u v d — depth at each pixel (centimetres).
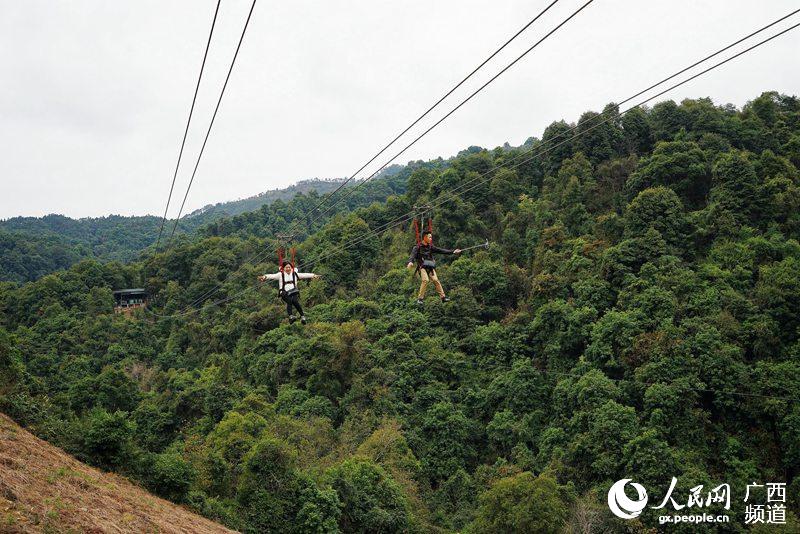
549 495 3266
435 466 4456
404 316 5853
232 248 9638
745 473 3509
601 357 4409
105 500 1998
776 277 4334
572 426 4084
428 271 1838
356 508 3472
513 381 4678
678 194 5772
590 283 5003
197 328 7619
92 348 7238
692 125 6862
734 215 5116
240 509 3200
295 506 3241
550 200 6775
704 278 4662
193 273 9262
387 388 5016
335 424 4966
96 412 3228
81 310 8188
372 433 4531
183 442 4466
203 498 2995
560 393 4347
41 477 1883
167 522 2128
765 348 4056
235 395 5109
